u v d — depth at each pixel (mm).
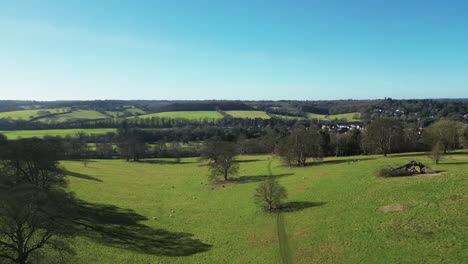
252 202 67000
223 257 43375
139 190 88688
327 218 50656
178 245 48594
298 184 77250
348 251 38406
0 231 33469
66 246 39250
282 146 113125
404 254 34969
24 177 61219
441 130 107562
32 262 36938
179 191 87625
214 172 96562
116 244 47625
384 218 45938
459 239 35469
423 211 45438
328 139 145625
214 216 62156
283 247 43531
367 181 68562
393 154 119500
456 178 58188
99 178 102375
